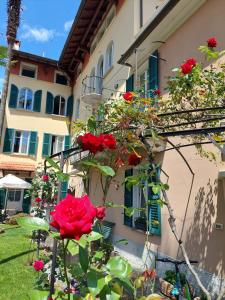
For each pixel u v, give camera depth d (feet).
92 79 53.93
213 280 18.28
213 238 18.99
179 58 25.81
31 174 66.03
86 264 5.22
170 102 16.61
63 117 71.00
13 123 66.39
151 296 5.82
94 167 7.88
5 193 63.26
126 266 5.40
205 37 22.68
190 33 24.61
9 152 64.85
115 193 34.65
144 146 10.80
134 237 29.60
